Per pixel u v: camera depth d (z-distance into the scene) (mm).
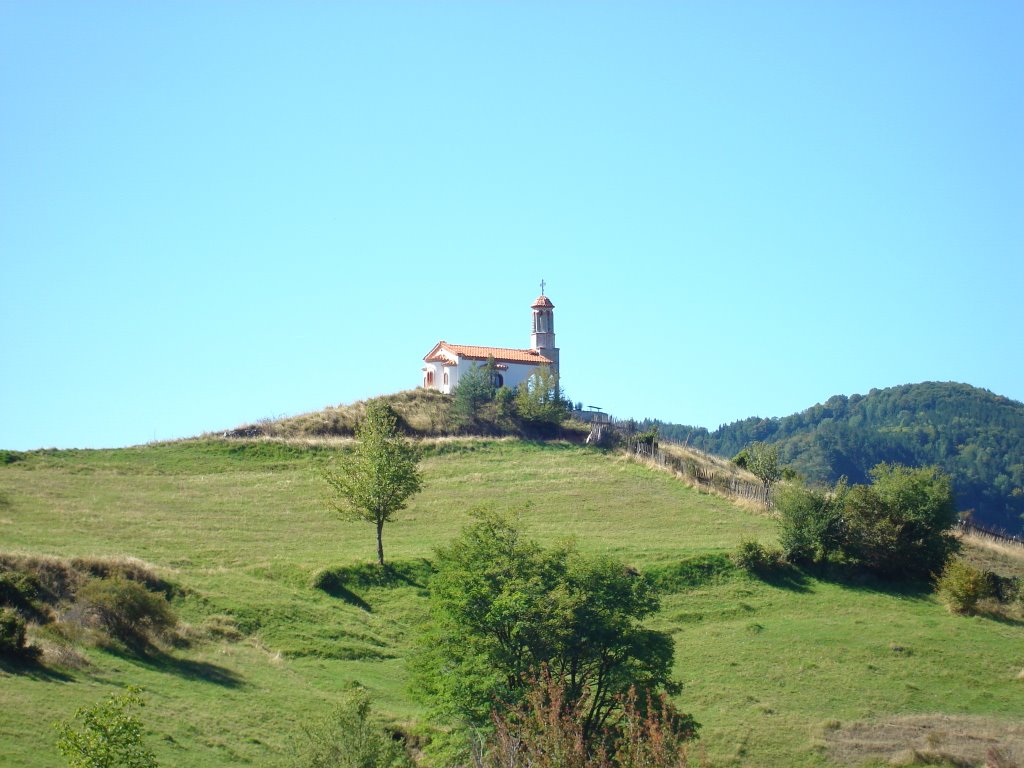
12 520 73500
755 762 49656
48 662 46344
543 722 33250
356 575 69562
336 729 38406
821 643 64250
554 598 46406
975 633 66812
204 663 52656
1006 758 49000
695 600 70562
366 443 77062
